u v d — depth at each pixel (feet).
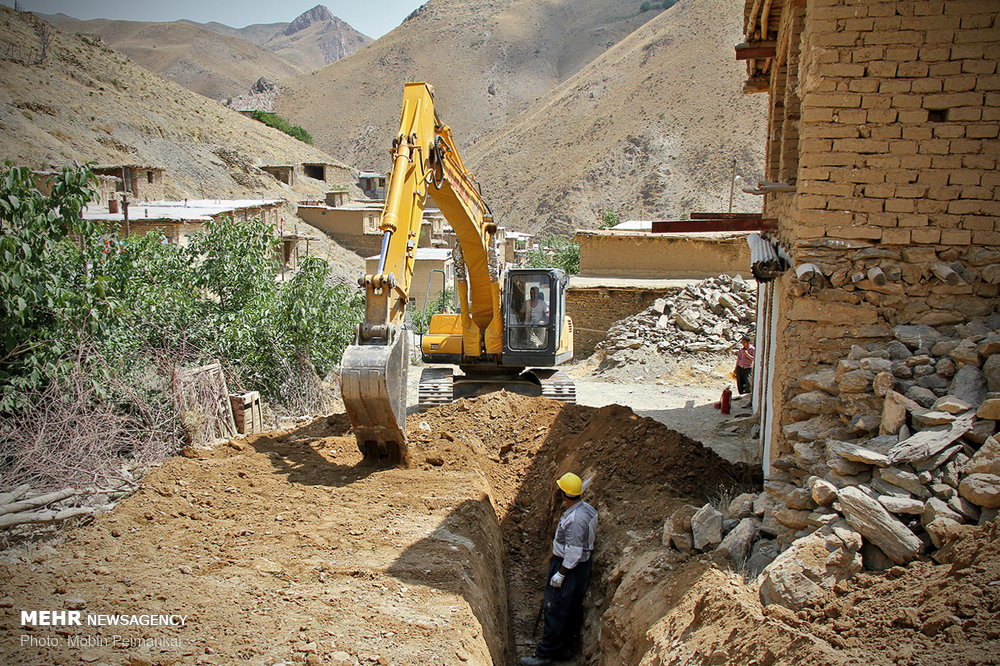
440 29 633.61
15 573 18.31
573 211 299.58
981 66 21.66
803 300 22.86
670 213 284.41
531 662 22.04
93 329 29.68
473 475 28.73
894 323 22.39
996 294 21.81
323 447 31.01
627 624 19.07
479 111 534.37
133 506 23.18
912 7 21.86
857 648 13.01
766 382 32.32
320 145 500.74
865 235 22.71
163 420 29.94
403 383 27.61
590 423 34.45
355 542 21.83
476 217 37.60
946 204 22.24
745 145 295.69
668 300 70.95
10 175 25.98
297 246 114.52
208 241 43.57
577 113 370.32
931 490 16.29
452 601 18.71
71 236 32.94
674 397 56.13
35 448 23.79
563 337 44.86
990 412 16.88
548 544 28.22
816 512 17.52
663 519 23.65
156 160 164.45
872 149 22.52
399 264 26.78
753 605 15.56
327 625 16.90
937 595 13.42
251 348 41.39
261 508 24.17
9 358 27.43
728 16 376.48
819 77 22.57
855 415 20.25
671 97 336.29
